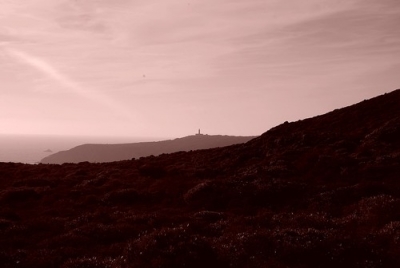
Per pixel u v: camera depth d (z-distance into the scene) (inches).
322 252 441.1
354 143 1412.4
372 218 569.3
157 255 442.0
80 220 690.8
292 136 1664.6
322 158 1170.0
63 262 459.5
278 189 860.0
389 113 1779.0
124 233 594.9
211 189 912.3
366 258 425.7
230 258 441.4
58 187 1151.0
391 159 1045.8
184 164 1605.6
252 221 627.5
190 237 499.2
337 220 602.5
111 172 1433.3
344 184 898.1
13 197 979.9
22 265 448.5
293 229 528.4
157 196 981.2
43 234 615.2
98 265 430.9
